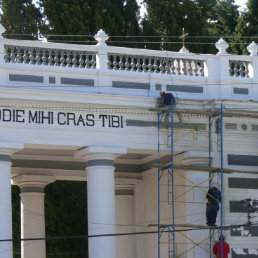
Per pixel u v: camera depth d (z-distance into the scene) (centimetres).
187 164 4709
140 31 6881
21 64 4391
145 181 5416
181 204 4916
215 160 4719
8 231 4259
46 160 5253
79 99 4422
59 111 4422
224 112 4666
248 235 4734
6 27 6844
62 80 4459
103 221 4447
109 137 4509
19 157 5144
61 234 6488
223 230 4684
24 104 4353
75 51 4534
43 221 5344
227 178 4744
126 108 4541
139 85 4616
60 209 6481
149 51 4672
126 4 6900
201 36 7025
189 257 4681
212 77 4766
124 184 5541
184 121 4666
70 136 4434
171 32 6994
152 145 4588
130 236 5538
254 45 4862
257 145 4825
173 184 4762
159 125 4597
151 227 5281
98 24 6512
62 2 6681
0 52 4356
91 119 4478
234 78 4791
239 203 4744
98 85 4525
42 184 5325
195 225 4550
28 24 6769
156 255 5219
